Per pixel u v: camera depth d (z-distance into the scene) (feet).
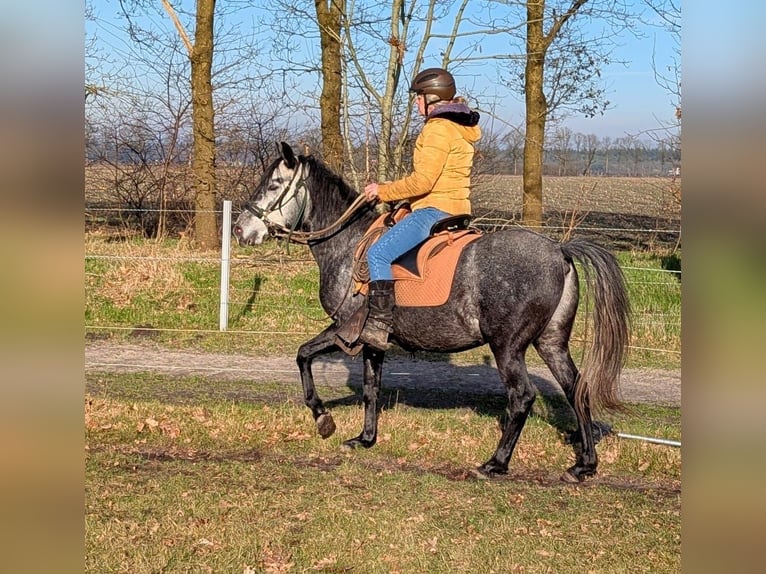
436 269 17.44
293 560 13.71
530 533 14.93
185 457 19.02
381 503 16.21
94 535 14.14
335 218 19.58
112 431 20.48
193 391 25.59
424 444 19.92
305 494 16.53
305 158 19.77
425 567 13.56
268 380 27.35
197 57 47.16
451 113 17.70
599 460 19.16
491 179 51.08
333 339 19.30
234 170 55.83
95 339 32.81
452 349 18.02
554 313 17.61
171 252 46.14
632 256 48.47
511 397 17.49
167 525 14.79
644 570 13.51
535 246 17.04
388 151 33.40
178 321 35.27
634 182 98.37
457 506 16.20
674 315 35.01
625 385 28.04
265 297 38.42
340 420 21.52
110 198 56.44
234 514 15.39
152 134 55.01
